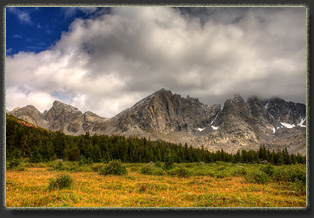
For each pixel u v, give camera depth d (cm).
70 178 1438
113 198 1162
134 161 8581
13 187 1363
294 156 9744
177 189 1461
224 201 1085
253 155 9819
